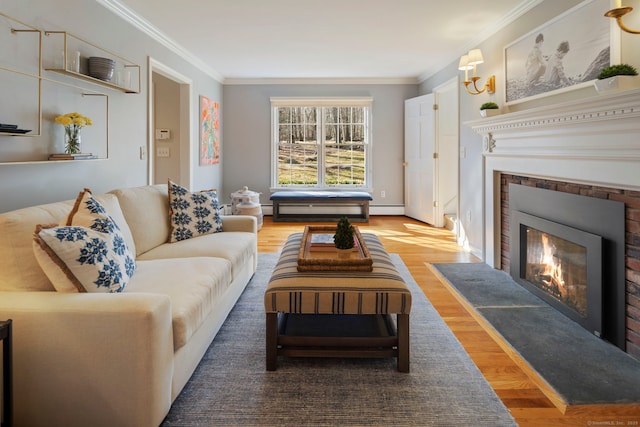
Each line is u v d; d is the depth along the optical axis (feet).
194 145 16.94
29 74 6.90
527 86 10.26
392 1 10.57
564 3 8.86
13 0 7.05
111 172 10.32
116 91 10.50
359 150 22.54
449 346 7.14
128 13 10.91
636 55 6.77
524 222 9.96
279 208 21.16
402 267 12.30
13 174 7.21
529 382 5.97
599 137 7.07
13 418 4.60
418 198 20.71
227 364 6.54
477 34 13.17
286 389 5.83
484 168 12.20
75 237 5.16
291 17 11.75
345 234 7.16
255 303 9.26
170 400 5.05
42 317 4.51
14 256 5.13
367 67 18.62
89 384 4.55
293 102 21.85
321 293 6.07
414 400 5.55
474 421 5.10
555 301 8.75
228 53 15.87
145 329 4.49
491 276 11.21
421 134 20.07
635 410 5.29
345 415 5.23
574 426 5.00
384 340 6.34
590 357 6.65
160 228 9.18
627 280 6.73
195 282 6.42
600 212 7.29
